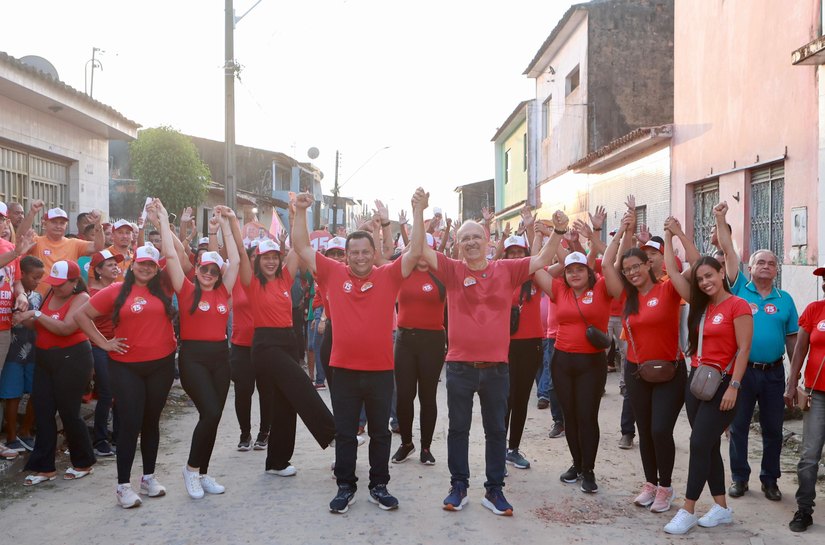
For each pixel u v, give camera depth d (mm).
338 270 5469
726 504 5309
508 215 30219
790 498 5766
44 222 7984
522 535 4996
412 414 6734
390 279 5422
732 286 5996
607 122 19547
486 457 5492
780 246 9391
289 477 6301
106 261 7199
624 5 19531
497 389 5461
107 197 15625
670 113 19594
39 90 11484
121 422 5504
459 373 5465
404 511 5438
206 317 5828
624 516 5391
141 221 8258
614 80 19547
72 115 13117
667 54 19594
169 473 6414
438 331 6625
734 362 5129
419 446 7320
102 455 6945
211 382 5859
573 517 5355
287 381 6184
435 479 6227
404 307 6590
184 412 8914
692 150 12102
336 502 5410
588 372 5934
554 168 23234
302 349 10453
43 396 6078
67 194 14047
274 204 36938
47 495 5793
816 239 8359
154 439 5766
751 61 10000
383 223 7121
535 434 7836
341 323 5422
